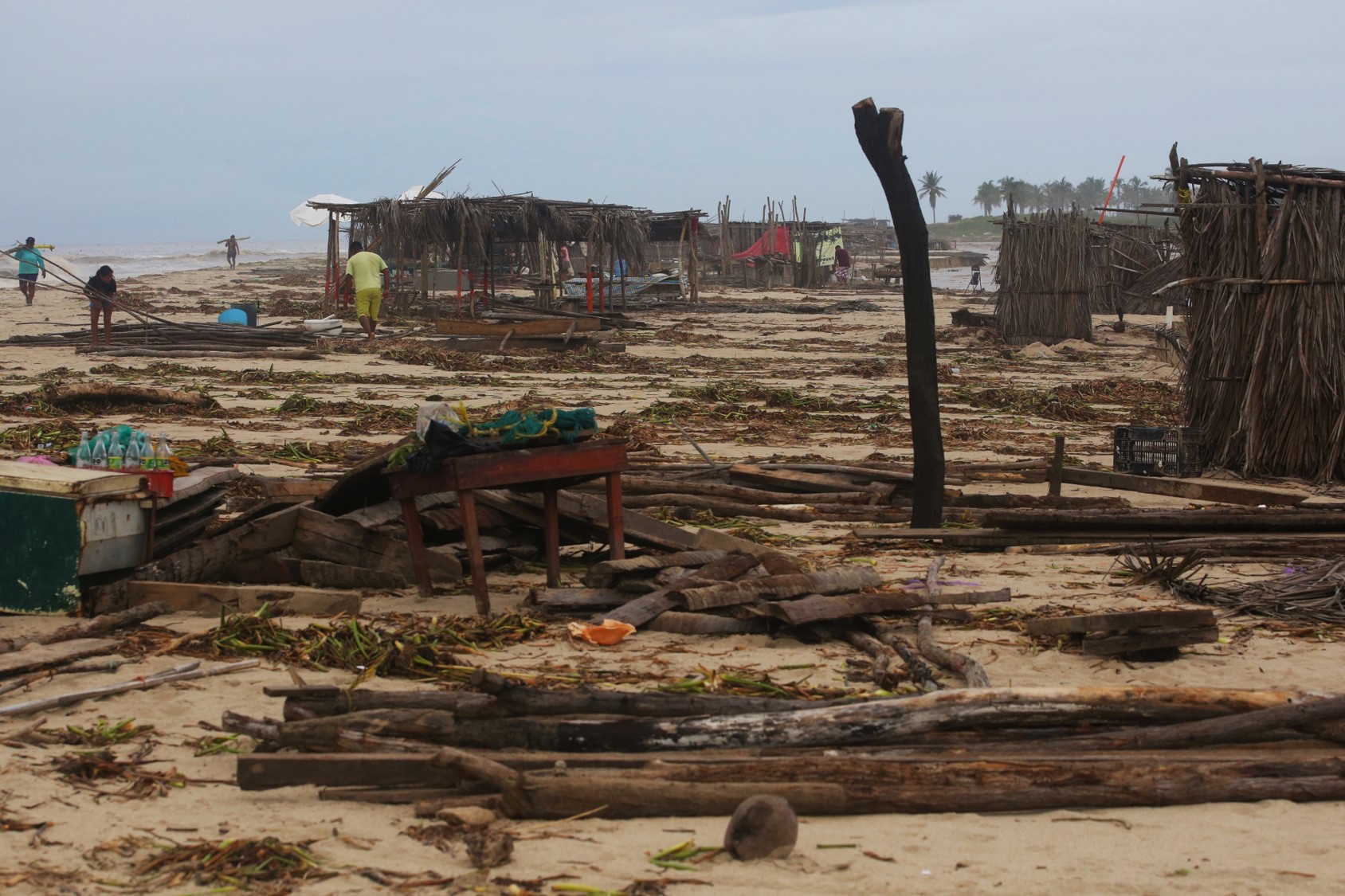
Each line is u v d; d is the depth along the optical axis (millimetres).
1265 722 5180
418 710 5145
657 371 24734
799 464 12352
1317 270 13375
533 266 50219
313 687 5367
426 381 21875
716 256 66750
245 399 19266
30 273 38625
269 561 8297
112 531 7543
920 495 10391
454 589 8258
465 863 4207
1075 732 5238
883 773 4691
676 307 44625
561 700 5094
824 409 19312
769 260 63812
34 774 4957
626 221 38562
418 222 36062
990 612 7641
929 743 5086
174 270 84438
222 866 4164
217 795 4777
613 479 8258
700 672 6344
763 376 24156
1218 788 4805
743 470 11906
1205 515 9727
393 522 8641
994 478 13094
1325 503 11258
